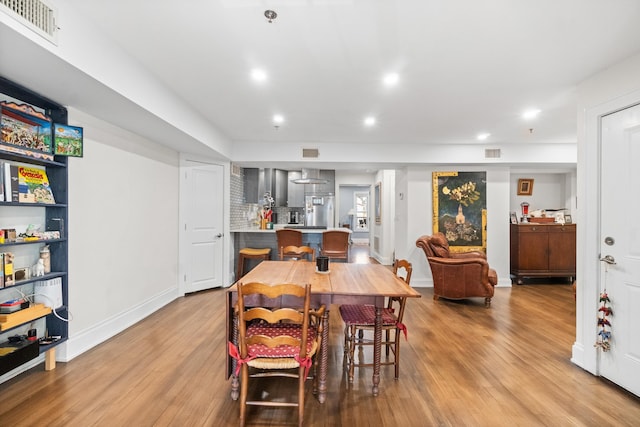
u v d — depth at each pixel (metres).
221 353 2.77
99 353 2.75
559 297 4.87
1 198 2.06
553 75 2.59
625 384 2.24
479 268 4.28
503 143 5.14
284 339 1.83
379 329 2.20
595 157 2.48
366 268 3.05
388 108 3.44
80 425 1.83
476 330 3.45
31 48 1.62
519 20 1.87
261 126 4.23
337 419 1.93
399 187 6.06
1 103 2.01
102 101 2.39
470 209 5.54
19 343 2.18
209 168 4.94
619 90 2.32
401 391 2.24
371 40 2.10
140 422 1.87
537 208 6.55
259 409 2.02
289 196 7.48
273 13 1.82
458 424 1.89
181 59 2.39
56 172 2.50
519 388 2.28
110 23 1.94
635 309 2.18
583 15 1.82
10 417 1.89
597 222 2.46
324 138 4.86
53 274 2.43
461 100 3.20
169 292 4.30
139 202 3.60
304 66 2.49
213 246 5.04
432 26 1.94
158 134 3.44
